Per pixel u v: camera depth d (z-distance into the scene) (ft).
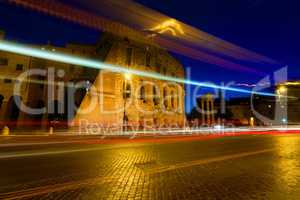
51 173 25.29
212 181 21.50
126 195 17.79
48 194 18.16
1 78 140.15
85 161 32.37
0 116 136.56
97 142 62.75
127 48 150.20
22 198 17.29
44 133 104.83
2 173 25.38
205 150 43.73
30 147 50.85
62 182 21.54
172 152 40.96
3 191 18.99
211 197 17.21
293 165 28.76
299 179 22.09
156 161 31.91
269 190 18.75
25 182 21.68
